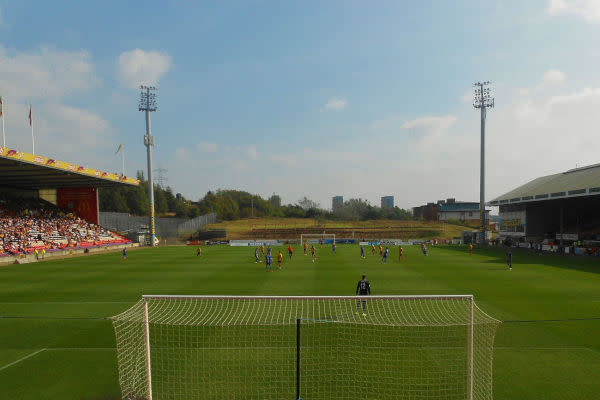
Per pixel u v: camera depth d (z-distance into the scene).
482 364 8.57
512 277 22.53
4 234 39.12
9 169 40.59
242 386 7.53
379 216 121.69
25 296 17.47
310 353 9.12
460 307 13.43
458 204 114.88
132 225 73.50
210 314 12.37
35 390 7.59
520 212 52.41
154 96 58.78
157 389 7.45
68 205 58.06
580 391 7.34
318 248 50.44
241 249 49.50
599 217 48.72
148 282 21.41
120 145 53.34
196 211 116.94
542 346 9.84
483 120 53.81
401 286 19.66
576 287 19.02
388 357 8.89
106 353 9.52
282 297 7.50
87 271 26.69
